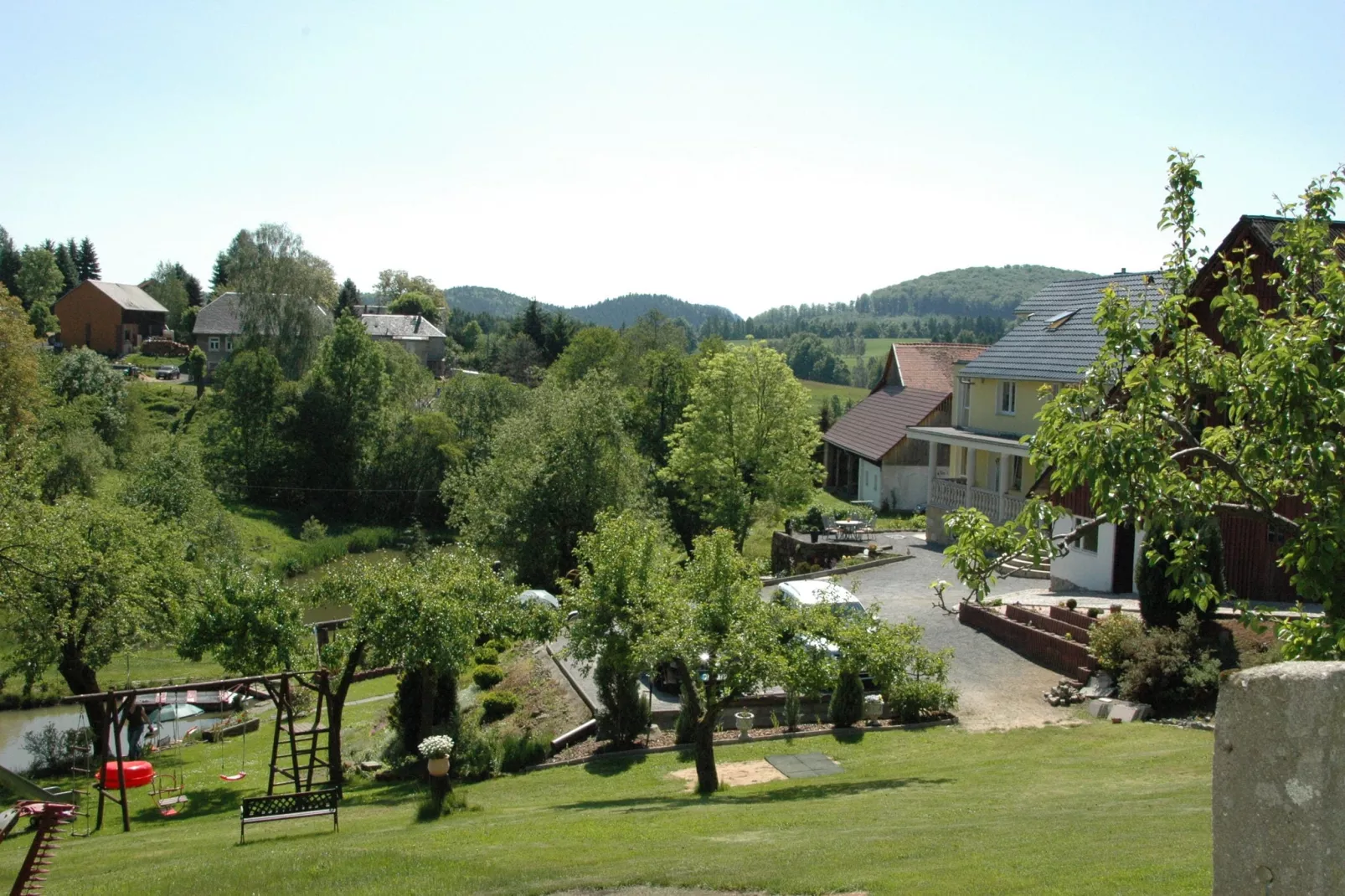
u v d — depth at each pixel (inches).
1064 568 1241.4
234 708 1412.4
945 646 1029.8
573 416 1891.0
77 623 1117.7
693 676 832.9
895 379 2491.4
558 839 533.0
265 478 2753.4
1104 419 401.4
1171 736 713.0
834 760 748.6
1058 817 480.4
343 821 703.7
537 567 1850.4
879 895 361.1
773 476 1877.5
